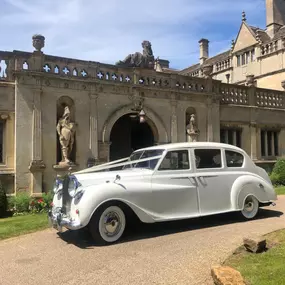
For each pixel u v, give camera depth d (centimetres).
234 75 2694
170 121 1476
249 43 2542
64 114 1218
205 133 1582
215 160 798
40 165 1165
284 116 1936
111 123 1332
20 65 1159
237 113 1734
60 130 1216
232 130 1717
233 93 1741
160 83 1462
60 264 529
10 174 1141
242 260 511
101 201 622
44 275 486
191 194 735
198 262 513
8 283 462
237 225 758
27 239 698
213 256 537
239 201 795
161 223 790
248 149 1766
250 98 1797
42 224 827
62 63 1242
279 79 2264
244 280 417
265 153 1848
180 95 1511
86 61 1290
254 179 832
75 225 604
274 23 2530
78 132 1265
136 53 1439
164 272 479
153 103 1436
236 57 2677
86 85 1288
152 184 694
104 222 632
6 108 1154
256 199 827
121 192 647
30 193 1150
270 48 2356
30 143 1163
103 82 1314
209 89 1603
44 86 1203
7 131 1159
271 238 623
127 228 744
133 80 1389
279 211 923
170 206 705
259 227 728
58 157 1270
